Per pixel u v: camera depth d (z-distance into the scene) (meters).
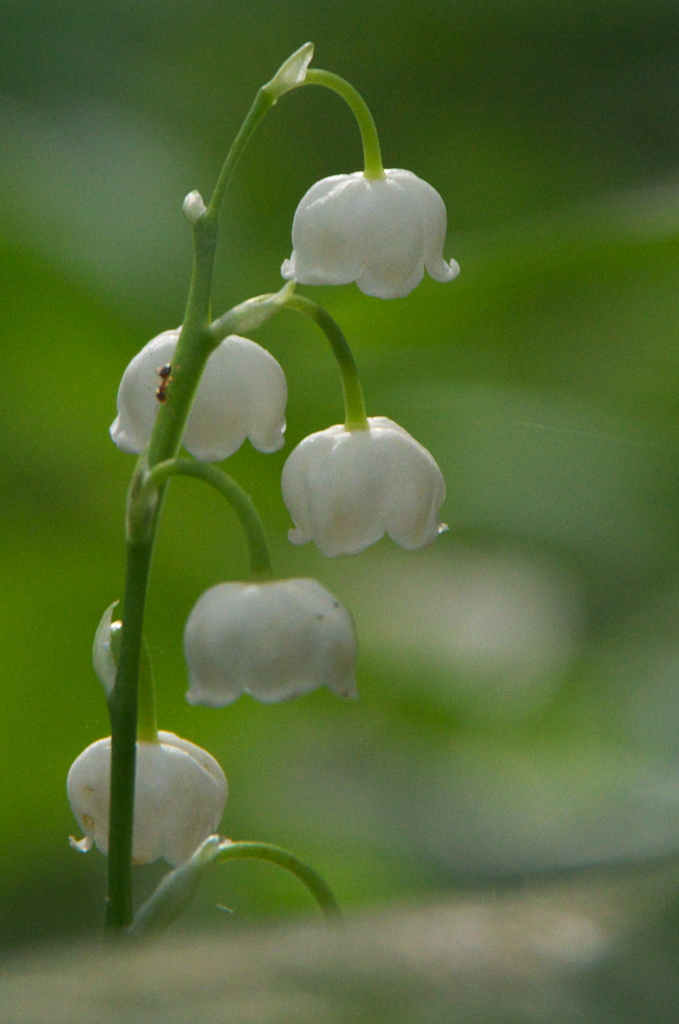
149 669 0.25
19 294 0.30
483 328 0.28
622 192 0.27
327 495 0.25
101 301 0.30
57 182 0.33
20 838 0.28
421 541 0.25
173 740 0.25
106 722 0.28
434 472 0.25
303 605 0.24
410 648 0.31
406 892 0.28
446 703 0.30
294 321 0.30
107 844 0.25
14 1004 0.15
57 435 0.30
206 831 0.25
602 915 0.16
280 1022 0.15
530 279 0.28
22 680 0.29
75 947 0.17
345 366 0.25
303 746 0.30
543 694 0.30
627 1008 0.15
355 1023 0.15
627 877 0.17
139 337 0.30
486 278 0.28
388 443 0.25
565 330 0.28
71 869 0.28
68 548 0.30
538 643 0.32
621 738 0.30
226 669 0.24
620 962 0.15
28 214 0.30
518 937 0.16
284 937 0.17
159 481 0.24
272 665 0.24
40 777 0.28
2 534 0.30
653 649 0.31
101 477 0.30
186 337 0.25
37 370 0.30
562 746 0.30
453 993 0.15
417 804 0.29
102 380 0.30
